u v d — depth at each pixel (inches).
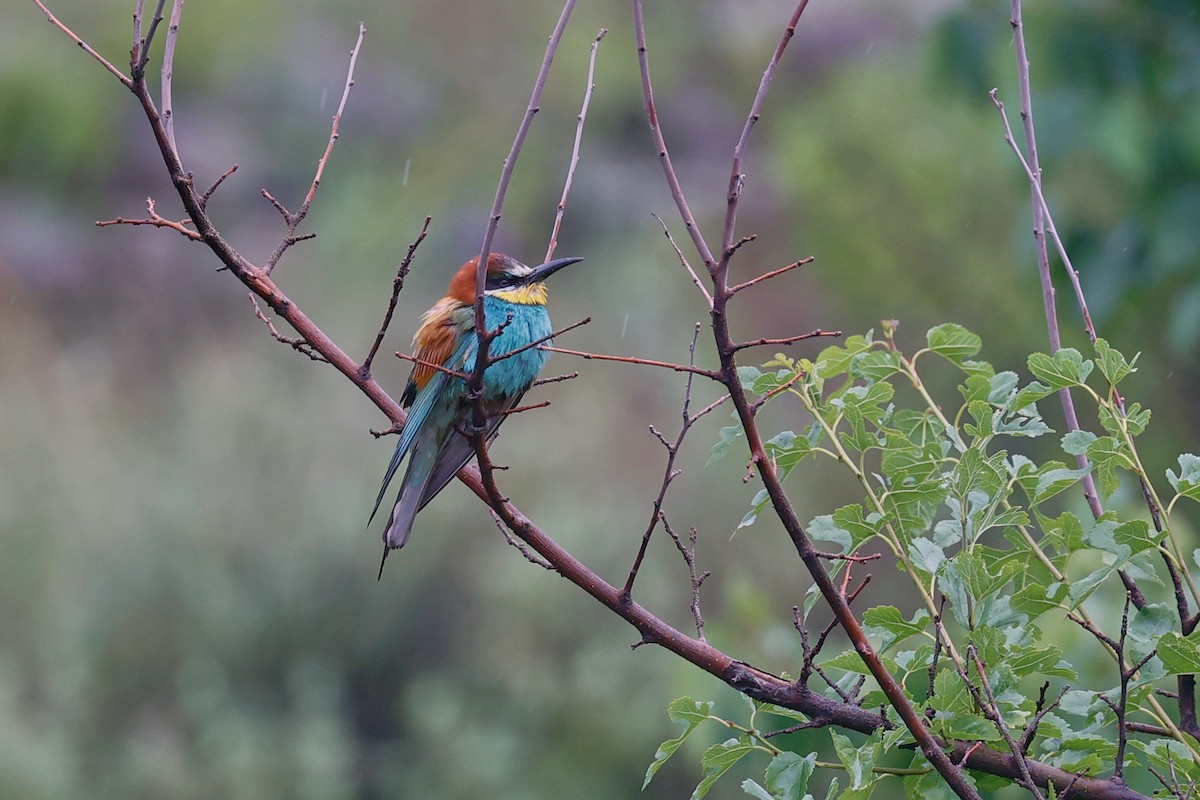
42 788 471.2
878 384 172.9
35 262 1003.3
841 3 1202.6
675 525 609.0
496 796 494.9
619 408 754.8
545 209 1120.2
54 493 569.3
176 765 487.2
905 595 511.5
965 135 617.0
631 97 1248.8
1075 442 168.6
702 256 152.3
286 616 537.3
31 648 535.5
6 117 1143.6
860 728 169.5
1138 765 167.9
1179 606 165.3
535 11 1279.5
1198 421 497.0
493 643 538.0
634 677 528.1
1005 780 166.4
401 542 244.5
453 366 262.4
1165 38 400.8
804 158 649.6
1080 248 401.4
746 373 184.1
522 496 602.2
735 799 462.9
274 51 1249.4
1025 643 171.0
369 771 513.7
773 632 252.4
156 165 1148.5
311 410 602.2
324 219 1088.8
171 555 542.0
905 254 621.0
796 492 627.8
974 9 426.6
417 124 1205.7
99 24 1212.5
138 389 828.6
